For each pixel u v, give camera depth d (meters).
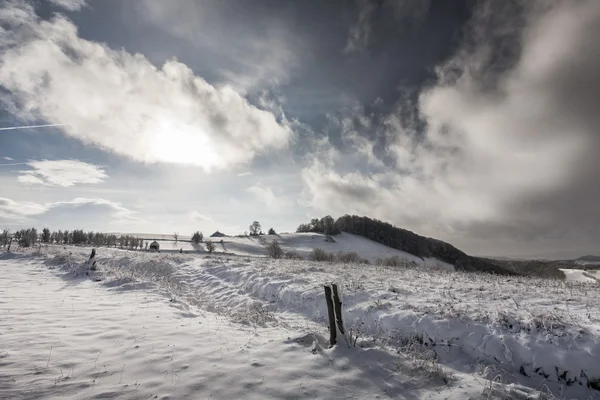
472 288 12.58
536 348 6.84
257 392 5.23
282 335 8.14
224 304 14.52
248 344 7.30
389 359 6.59
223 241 112.88
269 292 14.69
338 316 7.39
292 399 5.09
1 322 8.34
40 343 6.86
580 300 10.14
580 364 6.31
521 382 6.36
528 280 16.17
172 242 110.31
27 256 27.91
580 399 5.87
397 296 11.12
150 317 9.42
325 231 130.75
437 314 8.73
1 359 5.91
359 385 5.59
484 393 5.44
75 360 6.09
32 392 4.87
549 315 8.01
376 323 9.25
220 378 5.61
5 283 15.15
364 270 20.41
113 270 18.98
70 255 25.55
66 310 9.97
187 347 6.99
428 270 22.19
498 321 8.05
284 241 116.44
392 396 5.32
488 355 7.20
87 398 4.80
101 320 8.90
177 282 19.41
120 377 5.51
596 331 7.10
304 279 15.24
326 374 5.90
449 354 7.51
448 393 5.43
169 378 5.55
